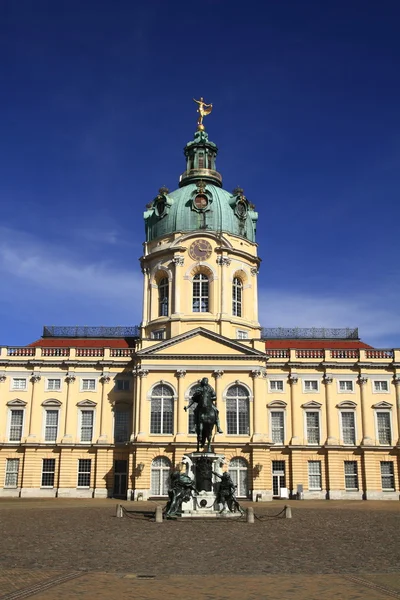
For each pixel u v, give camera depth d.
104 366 75.50
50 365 75.69
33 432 73.69
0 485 72.31
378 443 74.00
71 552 25.00
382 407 74.88
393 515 45.78
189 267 77.06
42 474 72.75
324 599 16.56
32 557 23.53
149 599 16.44
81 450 73.06
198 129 88.50
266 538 30.23
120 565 21.98
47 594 16.81
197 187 80.06
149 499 65.56
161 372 69.88
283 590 17.72
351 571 21.02
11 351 76.38
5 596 16.41
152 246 80.75
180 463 66.25
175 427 68.00
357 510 51.56
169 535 31.28
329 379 75.50
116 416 74.50
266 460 67.19
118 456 72.75
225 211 79.56
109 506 55.03
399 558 23.88
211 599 16.52
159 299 79.06
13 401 74.56
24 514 44.72
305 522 39.06
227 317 75.25
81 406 74.62
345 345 84.19
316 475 73.06
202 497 42.31
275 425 74.69
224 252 77.19
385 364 75.81
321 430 74.44
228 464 67.06
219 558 23.80
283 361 76.12
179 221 78.94
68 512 47.00
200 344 70.38
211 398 45.81
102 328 87.56
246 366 69.75
